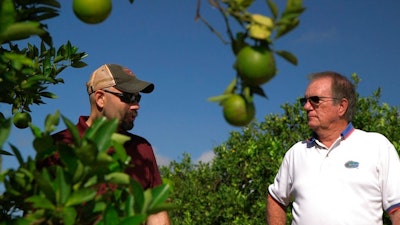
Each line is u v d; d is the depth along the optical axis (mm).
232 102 1807
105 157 1831
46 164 3045
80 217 1957
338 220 3730
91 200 1986
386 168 3777
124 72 3664
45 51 3436
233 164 10125
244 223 9180
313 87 4008
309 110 4020
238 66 1797
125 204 1941
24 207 2162
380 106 9016
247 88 1823
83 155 1819
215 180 10680
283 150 9172
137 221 1829
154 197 1975
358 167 3797
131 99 3627
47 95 3367
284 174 4273
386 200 3773
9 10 1851
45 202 1837
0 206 2156
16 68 2406
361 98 8953
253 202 9805
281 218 4383
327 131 3971
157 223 3617
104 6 2000
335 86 3953
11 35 1886
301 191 3963
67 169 1892
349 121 4039
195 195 10508
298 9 1757
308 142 4098
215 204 9766
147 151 3637
